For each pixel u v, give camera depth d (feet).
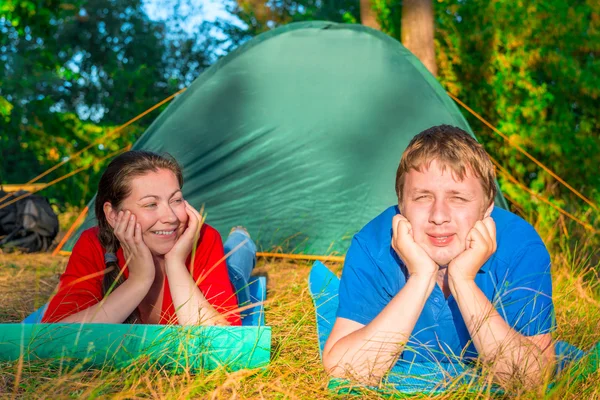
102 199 8.80
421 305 7.16
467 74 23.57
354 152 16.49
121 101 36.81
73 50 47.62
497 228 7.97
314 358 8.42
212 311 8.57
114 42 48.88
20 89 29.17
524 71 22.65
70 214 28.12
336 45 17.69
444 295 7.91
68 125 29.43
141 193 8.53
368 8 24.90
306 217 16.17
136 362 7.38
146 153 8.89
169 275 8.70
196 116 17.19
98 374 7.61
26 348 7.80
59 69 30.78
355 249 8.13
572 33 22.39
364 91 17.01
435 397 6.89
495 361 6.84
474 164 7.17
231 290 9.34
